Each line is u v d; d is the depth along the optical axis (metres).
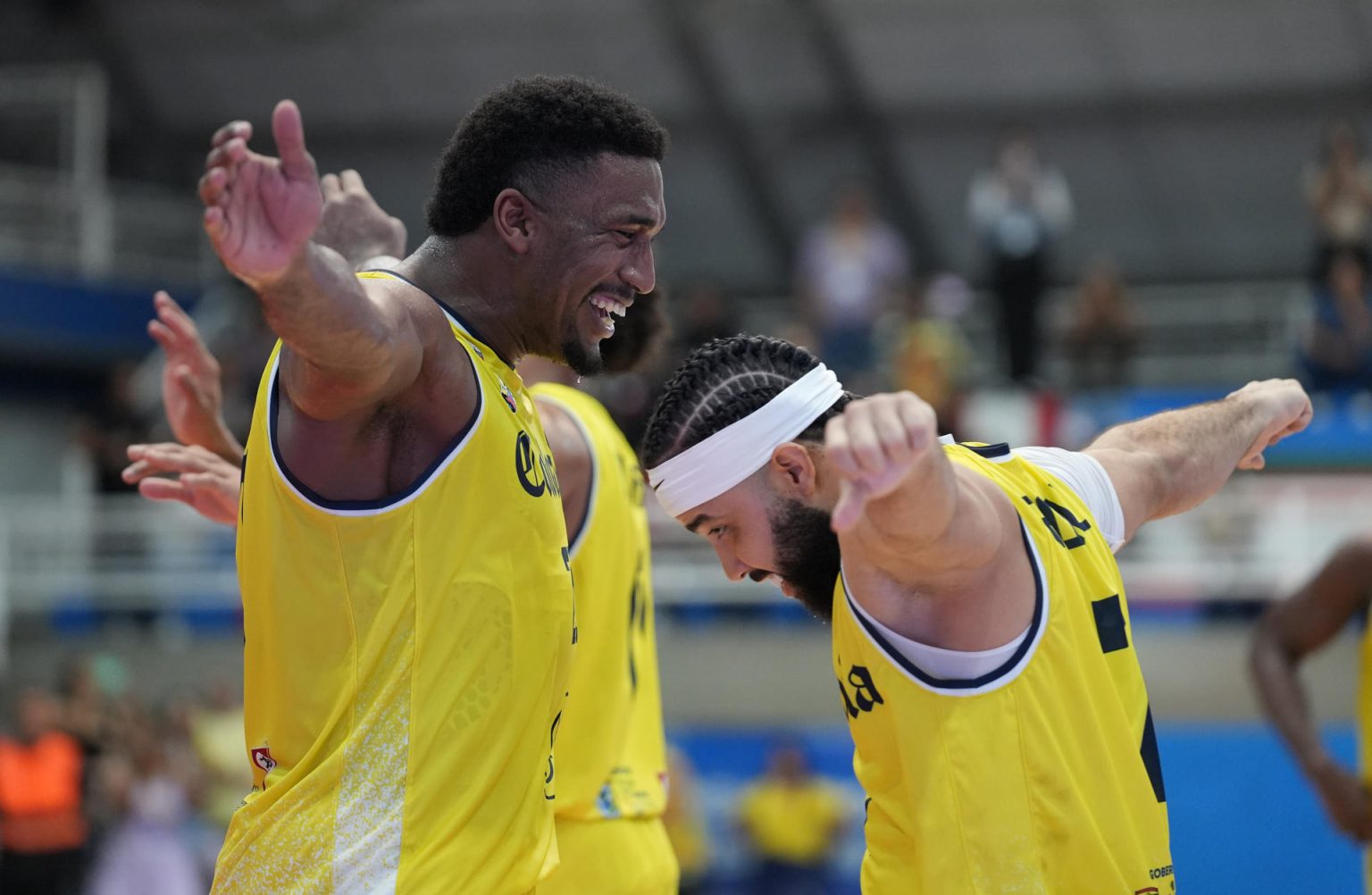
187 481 6.35
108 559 24.95
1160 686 19.19
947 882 4.37
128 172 38.44
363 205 6.49
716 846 18.61
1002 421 22.64
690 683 20.78
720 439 4.73
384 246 6.49
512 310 5.03
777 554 4.83
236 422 26.73
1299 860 16.38
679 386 4.86
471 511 4.74
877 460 3.69
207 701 22.39
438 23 34.88
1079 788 4.48
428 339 4.58
